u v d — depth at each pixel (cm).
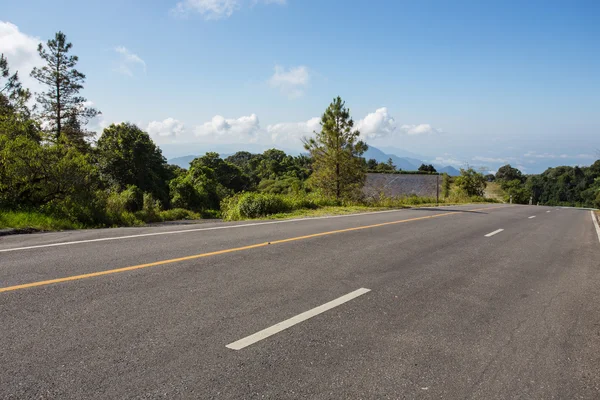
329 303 480
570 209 3434
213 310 434
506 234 1205
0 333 351
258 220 1317
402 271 659
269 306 457
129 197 2862
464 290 572
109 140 4875
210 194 6291
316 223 1234
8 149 1187
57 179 1250
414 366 338
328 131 2334
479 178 4994
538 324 455
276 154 12238
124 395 272
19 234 859
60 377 289
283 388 292
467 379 322
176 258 648
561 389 315
